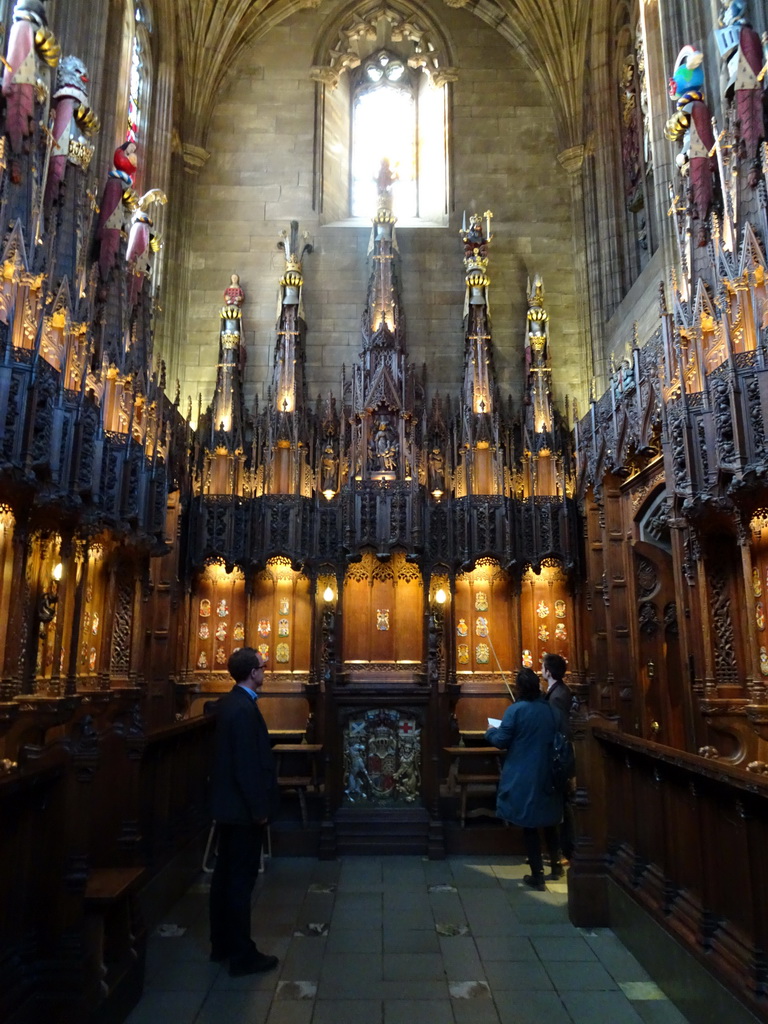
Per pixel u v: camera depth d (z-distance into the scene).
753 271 8.80
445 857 9.77
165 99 18.14
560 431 16.53
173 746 8.23
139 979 5.57
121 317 12.11
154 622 14.52
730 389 8.78
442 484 16.70
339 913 7.58
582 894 7.25
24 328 8.88
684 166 10.57
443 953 6.52
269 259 19.22
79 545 10.98
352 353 18.64
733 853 4.85
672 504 10.18
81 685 11.74
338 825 9.91
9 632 9.07
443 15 20.92
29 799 4.70
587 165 19.12
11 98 9.17
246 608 16.00
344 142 21.38
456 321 18.83
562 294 19.19
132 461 11.91
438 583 15.98
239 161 19.88
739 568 10.00
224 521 15.81
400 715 10.40
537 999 5.62
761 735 8.91
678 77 10.79
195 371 18.48
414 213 20.98
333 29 20.83
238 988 5.79
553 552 15.52
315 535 16.06
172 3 18.23
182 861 8.22
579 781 7.61
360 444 16.19
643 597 13.96
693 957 5.12
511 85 20.58
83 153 10.88
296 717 15.55
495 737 8.01
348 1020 5.28
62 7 12.05
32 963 4.59
